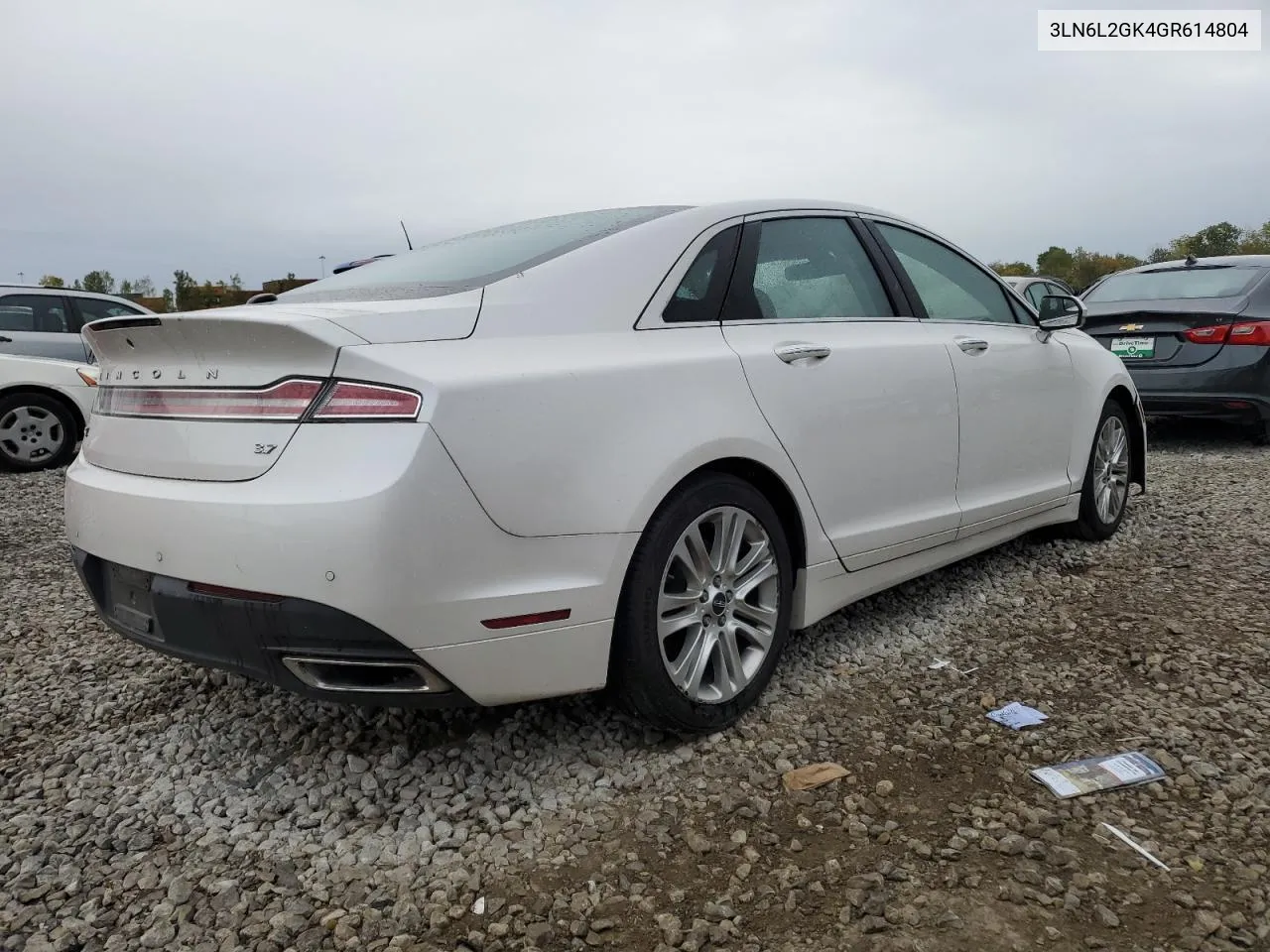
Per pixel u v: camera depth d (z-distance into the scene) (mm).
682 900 2057
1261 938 1878
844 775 2543
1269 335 7211
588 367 2432
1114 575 4227
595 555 2381
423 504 2092
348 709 3023
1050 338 4352
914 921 1956
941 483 3568
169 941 1957
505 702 2348
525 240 3008
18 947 1945
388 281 2840
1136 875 2090
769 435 2826
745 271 3018
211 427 2275
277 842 2316
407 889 2119
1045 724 2822
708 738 2771
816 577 3072
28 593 4434
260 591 2145
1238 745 2652
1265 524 5031
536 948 1924
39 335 8477
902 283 3621
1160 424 9406
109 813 2463
